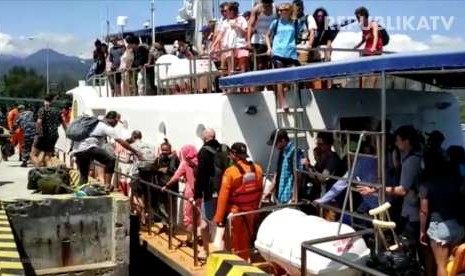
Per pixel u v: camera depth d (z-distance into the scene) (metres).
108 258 9.52
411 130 6.51
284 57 9.51
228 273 6.31
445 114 10.20
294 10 9.58
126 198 9.48
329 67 6.88
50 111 14.80
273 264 7.29
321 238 6.00
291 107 9.07
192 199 8.84
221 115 8.73
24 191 11.38
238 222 7.63
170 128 10.47
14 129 21.56
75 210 9.34
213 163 8.19
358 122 9.43
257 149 8.91
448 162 6.30
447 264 6.10
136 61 13.62
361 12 10.38
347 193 6.65
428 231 6.17
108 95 15.53
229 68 10.36
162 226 10.36
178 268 8.23
